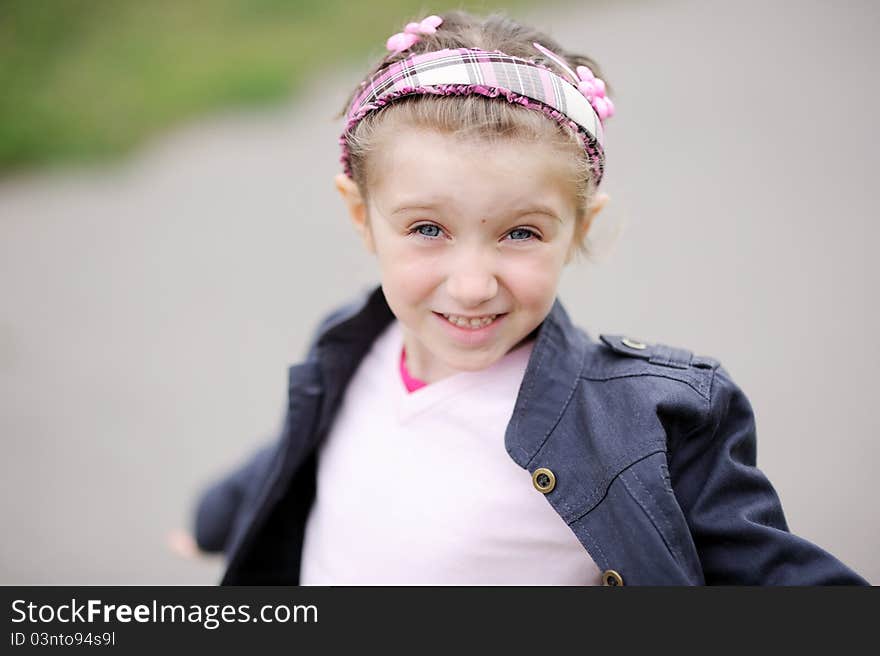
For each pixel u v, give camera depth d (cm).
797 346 514
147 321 607
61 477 484
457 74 193
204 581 419
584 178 202
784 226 620
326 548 240
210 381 549
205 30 975
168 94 884
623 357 218
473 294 190
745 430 213
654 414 202
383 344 249
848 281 566
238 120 860
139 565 429
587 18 961
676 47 873
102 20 972
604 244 251
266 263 659
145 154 820
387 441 231
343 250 670
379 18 966
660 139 727
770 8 955
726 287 570
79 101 865
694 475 206
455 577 215
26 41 918
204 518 321
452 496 217
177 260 672
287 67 909
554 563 212
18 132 824
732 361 505
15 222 733
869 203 636
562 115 195
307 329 584
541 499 211
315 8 1002
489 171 186
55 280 659
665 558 191
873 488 421
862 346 511
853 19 902
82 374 562
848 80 787
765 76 805
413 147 191
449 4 958
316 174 773
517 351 221
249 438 503
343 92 859
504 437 213
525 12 973
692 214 642
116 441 507
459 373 222
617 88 802
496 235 191
